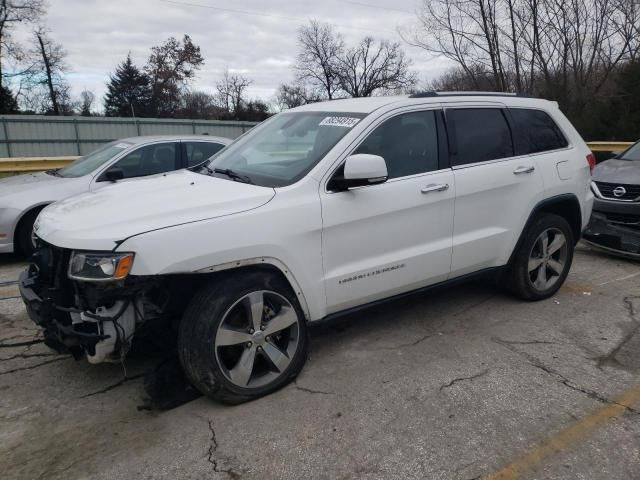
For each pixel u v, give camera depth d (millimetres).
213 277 3078
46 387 3439
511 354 3809
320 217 3322
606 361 3699
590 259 6434
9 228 6246
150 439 2871
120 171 6418
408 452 2727
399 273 3756
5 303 4969
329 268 3436
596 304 4793
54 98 50688
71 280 2912
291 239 3205
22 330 4324
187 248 2859
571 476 2539
